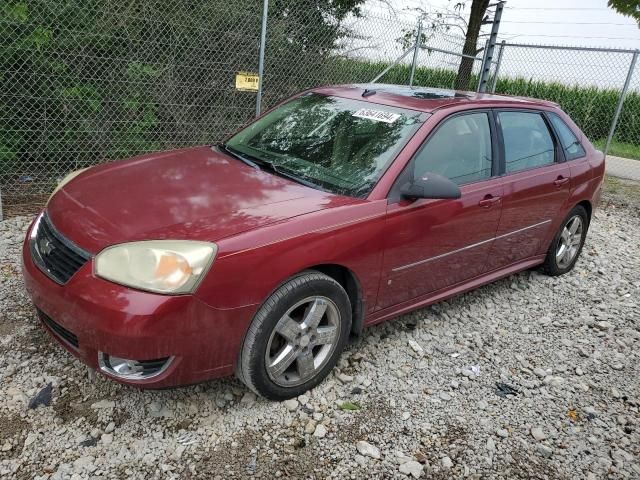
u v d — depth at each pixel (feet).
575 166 15.88
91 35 19.67
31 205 18.25
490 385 11.41
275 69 24.26
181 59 21.86
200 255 8.32
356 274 10.35
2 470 8.01
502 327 13.88
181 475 8.27
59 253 9.03
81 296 8.25
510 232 14.02
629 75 32.48
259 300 8.86
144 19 20.52
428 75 30.14
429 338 12.85
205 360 8.70
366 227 10.20
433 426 9.99
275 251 8.93
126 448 8.64
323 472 8.65
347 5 25.45
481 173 12.89
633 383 12.10
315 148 11.98
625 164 38.24
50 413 9.15
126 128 21.40
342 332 10.43
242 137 13.43
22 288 12.76
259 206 9.70
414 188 10.66
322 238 9.55
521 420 10.48
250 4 22.65
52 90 19.76
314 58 25.16
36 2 18.57
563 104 46.29
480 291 15.72
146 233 8.67
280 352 9.60
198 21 21.68
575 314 15.01
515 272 15.43
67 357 10.50
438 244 11.88
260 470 8.52
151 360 8.46
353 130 12.11
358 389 10.65
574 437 10.21
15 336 10.96
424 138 11.48
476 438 9.84
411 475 8.82
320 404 10.09
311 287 9.53
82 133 20.62
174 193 10.00
